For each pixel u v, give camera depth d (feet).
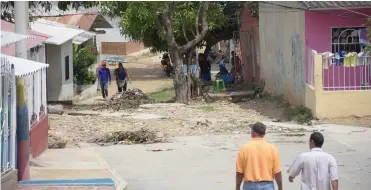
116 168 52.31
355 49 79.92
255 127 31.58
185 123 76.02
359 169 50.01
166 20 98.17
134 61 194.80
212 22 105.91
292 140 63.46
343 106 73.31
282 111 83.05
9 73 36.78
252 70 114.83
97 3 103.65
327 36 79.30
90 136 68.23
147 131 67.67
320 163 31.30
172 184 46.16
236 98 100.94
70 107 96.02
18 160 40.57
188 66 102.89
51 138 62.64
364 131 66.95
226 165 52.90
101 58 184.34
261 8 103.81
